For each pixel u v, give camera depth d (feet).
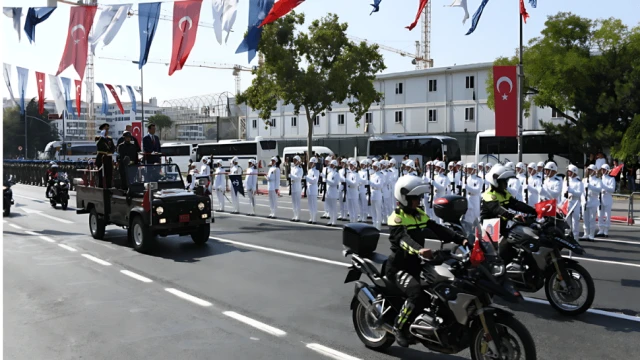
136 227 39.55
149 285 28.94
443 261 16.63
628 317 22.16
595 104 91.40
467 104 155.43
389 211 56.34
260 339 20.26
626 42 91.56
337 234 46.80
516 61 98.12
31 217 64.08
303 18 111.24
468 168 46.65
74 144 199.62
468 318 15.85
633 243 41.34
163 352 19.06
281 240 43.65
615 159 89.35
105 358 18.57
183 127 306.76
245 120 215.51
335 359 18.19
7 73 55.21
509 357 15.53
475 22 46.21
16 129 263.90
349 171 55.21
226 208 72.84
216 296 26.45
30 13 40.11
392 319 18.34
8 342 20.29
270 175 61.05
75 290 27.99
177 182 43.73
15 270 33.01
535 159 104.99
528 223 24.27
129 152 43.98
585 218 43.32
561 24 93.76
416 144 127.03
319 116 188.85
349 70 110.63
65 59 39.24
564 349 18.67
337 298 25.79
